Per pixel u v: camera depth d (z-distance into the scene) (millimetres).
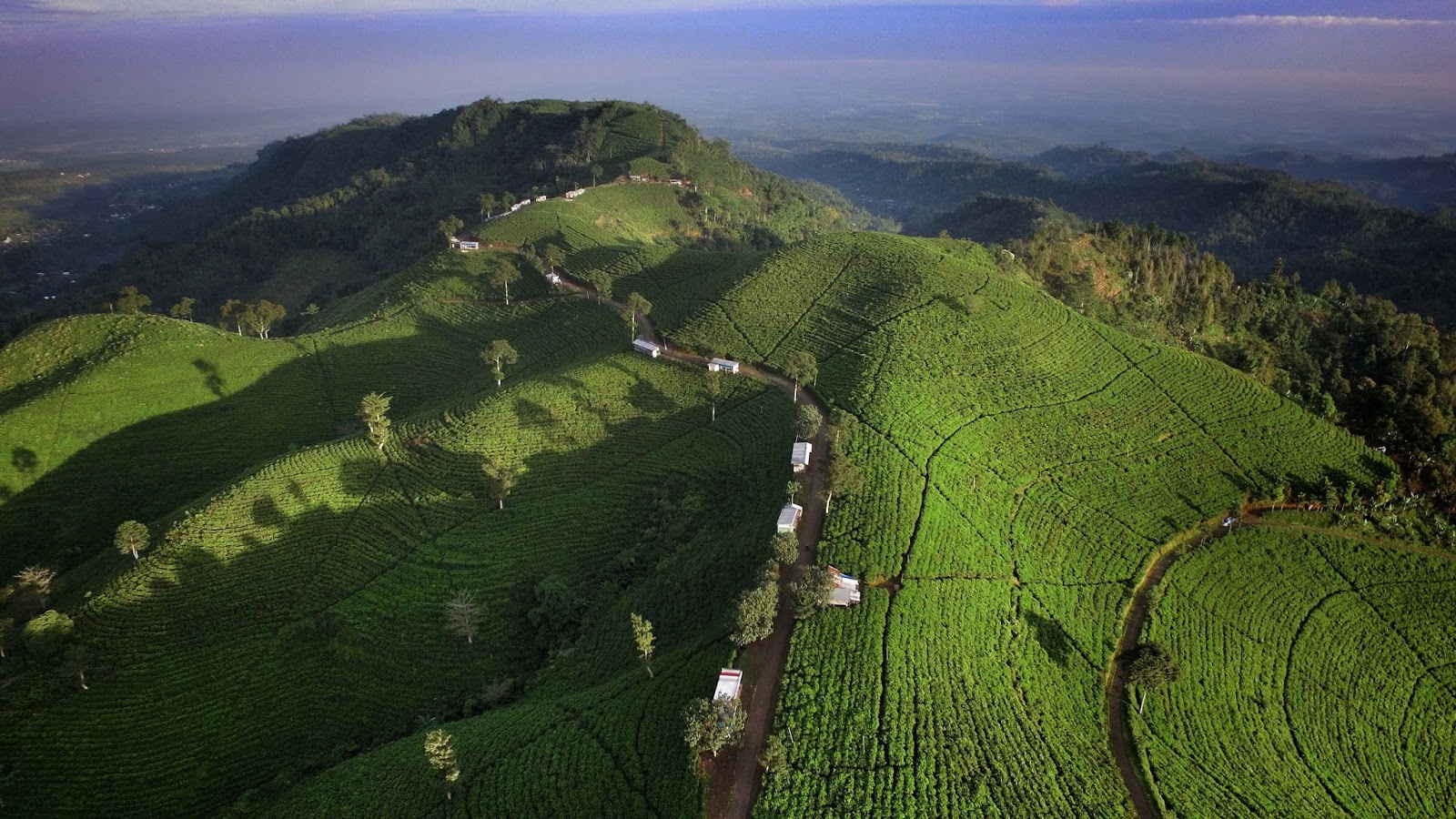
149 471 122438
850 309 132375
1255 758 69188
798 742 57594
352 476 106812
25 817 69750
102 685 79750
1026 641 73812
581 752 60938
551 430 113438
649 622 70375
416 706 79188
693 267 169500
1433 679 80875
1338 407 125062
